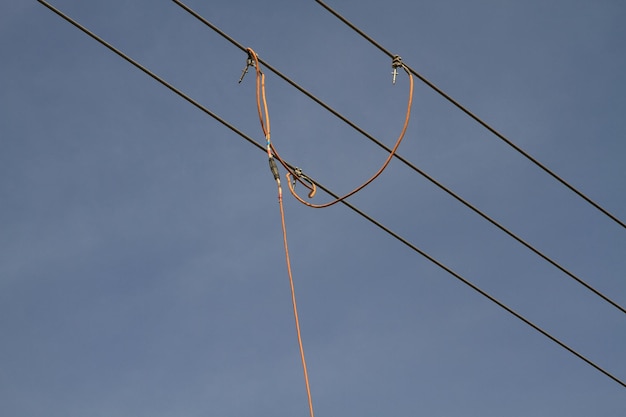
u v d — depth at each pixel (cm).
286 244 1423
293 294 1388
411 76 1570
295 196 1524
